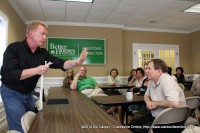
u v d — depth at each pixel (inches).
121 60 252.1
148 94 90.7
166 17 224.1
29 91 66.6
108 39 249.4
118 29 252.5
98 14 210.8
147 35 271.6
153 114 82.7
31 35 61.3
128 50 263.4
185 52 286.8
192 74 281.6
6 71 56.3
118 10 198.7
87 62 242.2
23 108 62.9
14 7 177.2
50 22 233.8
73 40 239.5
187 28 276.5
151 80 85.6
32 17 216.7
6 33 153.6
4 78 61.3
